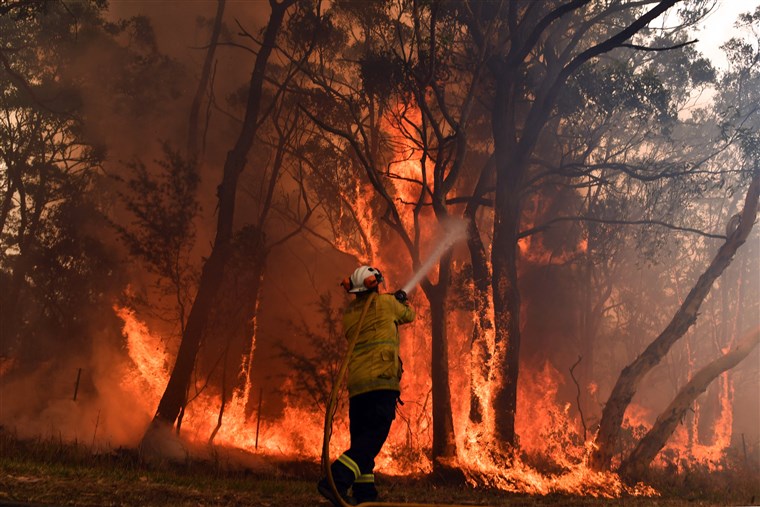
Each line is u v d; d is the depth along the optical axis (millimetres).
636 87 22484
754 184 18703
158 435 18766
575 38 22719
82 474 7879
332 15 28641
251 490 8531
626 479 18031
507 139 20969
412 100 23297
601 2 27266
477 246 20703
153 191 22156
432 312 19453
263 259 25344
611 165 22609
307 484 10680
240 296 24281
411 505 5379
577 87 22516
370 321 5512
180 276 23422
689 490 17422
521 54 20719
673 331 18359
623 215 32094
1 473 7176
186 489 7465
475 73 19922
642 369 18344
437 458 18125
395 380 5414
